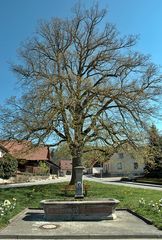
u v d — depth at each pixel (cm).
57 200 1745
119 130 2812
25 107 2731
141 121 2805
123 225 1474
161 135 3164
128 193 2766
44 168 7550
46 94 2678
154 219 1542
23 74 3105
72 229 1401
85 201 1655
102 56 3153
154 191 3069
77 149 2789
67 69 3144
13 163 5550
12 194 2642
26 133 2731
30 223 1540
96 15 3284
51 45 3191
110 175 9869
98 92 2823
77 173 1902
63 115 2734
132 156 2938
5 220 1539
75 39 3238
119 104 2828
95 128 2800
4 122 2777
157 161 6225
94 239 1288
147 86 2894
